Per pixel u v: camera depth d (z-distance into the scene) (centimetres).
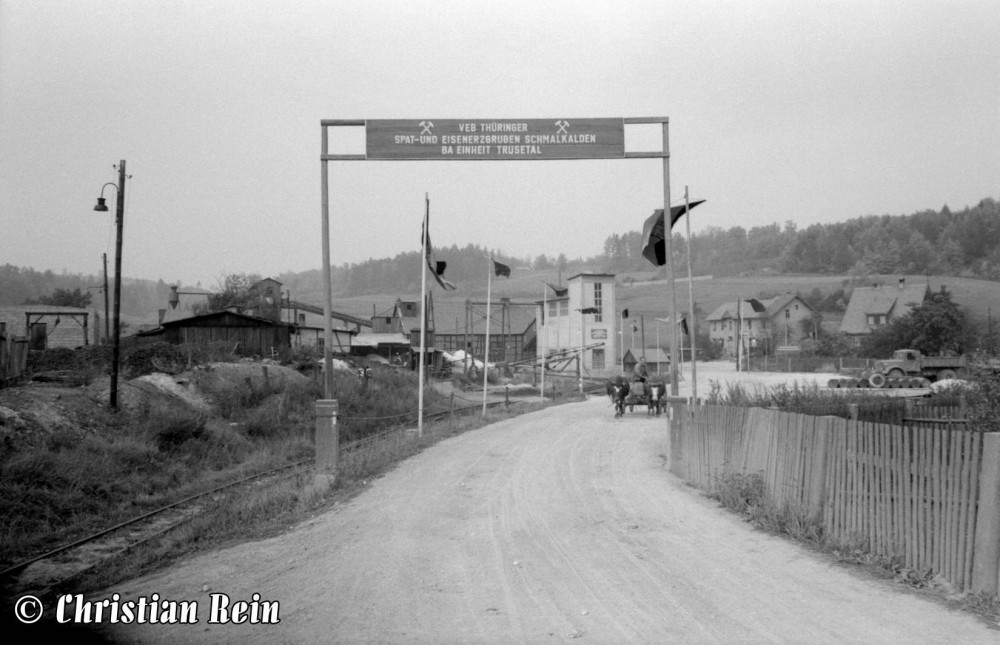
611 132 1622
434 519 1137
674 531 1025
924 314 6531
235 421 2631
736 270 18012
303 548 984
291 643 636
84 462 1656
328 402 1541
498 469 1678
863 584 755
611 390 3512
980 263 14262
